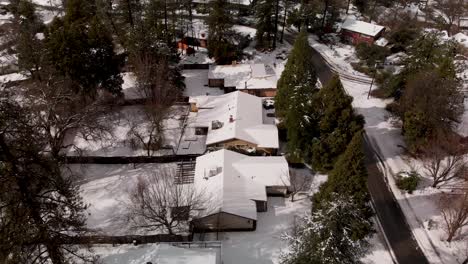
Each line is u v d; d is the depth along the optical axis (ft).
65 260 122.01
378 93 228.84
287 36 290.56
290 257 115.44
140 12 265.34
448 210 152.05
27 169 100.07
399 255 141.28
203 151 184.55
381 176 174.60
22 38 198.59
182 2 289.33
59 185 114.11
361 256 122.52
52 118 162.71
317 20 291.79
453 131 179.42
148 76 194.39
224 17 236.84
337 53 269.44
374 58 252.21
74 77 186.60
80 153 171.73
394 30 288.92
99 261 134.62
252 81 225.76
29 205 101.96
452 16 328.90
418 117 171.83
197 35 276.00
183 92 226.38
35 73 202.59
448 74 180.75
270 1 251.60
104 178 171.01
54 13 332.60
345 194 116.57
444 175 162.81
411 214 157.07
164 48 206.08
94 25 201.77
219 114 197.67
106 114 203.41
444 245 144.97
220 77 229.86
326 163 161.27
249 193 152.05
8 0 349.41
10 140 102.32
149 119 187.32
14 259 105.40
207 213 142.20
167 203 148.97
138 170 174.91
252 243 142.72
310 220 112.88
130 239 140.97
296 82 178.40
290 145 169.37
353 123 155.43
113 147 187.93
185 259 121.70
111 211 154.92
